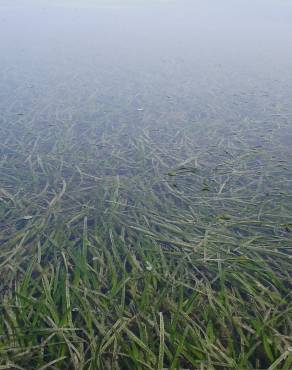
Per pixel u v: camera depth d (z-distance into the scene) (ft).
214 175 18.25
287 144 21.76
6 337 9.78
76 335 10.03
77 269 12.03
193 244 13.44
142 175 18.16
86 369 9.33
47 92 29.63
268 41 52.37
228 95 29.89
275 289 11.50
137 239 13.69
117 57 41.19
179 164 19.27
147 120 24.86
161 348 9.46
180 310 10.75
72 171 18.48
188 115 25.86
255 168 18.92
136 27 60.80
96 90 30.42
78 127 23.58
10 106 26.37
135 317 10.58
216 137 22.49
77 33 54.65
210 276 12.07
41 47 45.09
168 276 12.01
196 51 44.98
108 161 19.51
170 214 15.16
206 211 15.42
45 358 9.44
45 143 21.25
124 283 11.66
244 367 9.23
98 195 16.44
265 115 25.93
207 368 9.14
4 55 40.60
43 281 11.64
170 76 34.65
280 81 33.81
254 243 13.51
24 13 69.87
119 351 9.62
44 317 10.41
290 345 9.68
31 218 14.74
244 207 15.65
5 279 11.79
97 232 13.97
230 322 10.48
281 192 16.67
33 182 17.26
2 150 20.20
